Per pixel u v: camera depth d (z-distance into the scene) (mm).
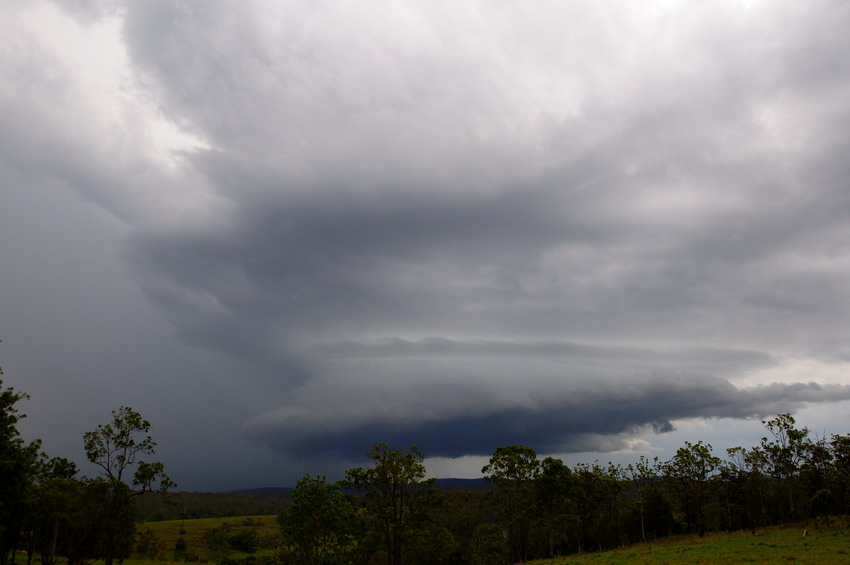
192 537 142500
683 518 99562
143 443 56625
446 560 85875
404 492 64312
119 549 63562
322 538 69375
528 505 85375
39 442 51312
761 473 81750
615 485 90375
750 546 56562
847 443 69875
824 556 43406
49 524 52375
